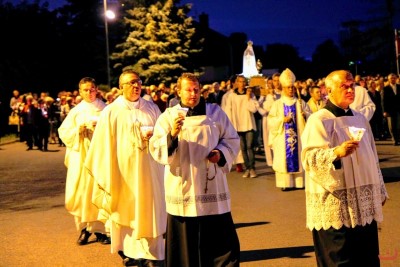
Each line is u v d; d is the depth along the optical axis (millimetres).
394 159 13641
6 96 34312
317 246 4754
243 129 12125
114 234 6301
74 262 6629
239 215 8562
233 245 5090
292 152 10336
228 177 12367
